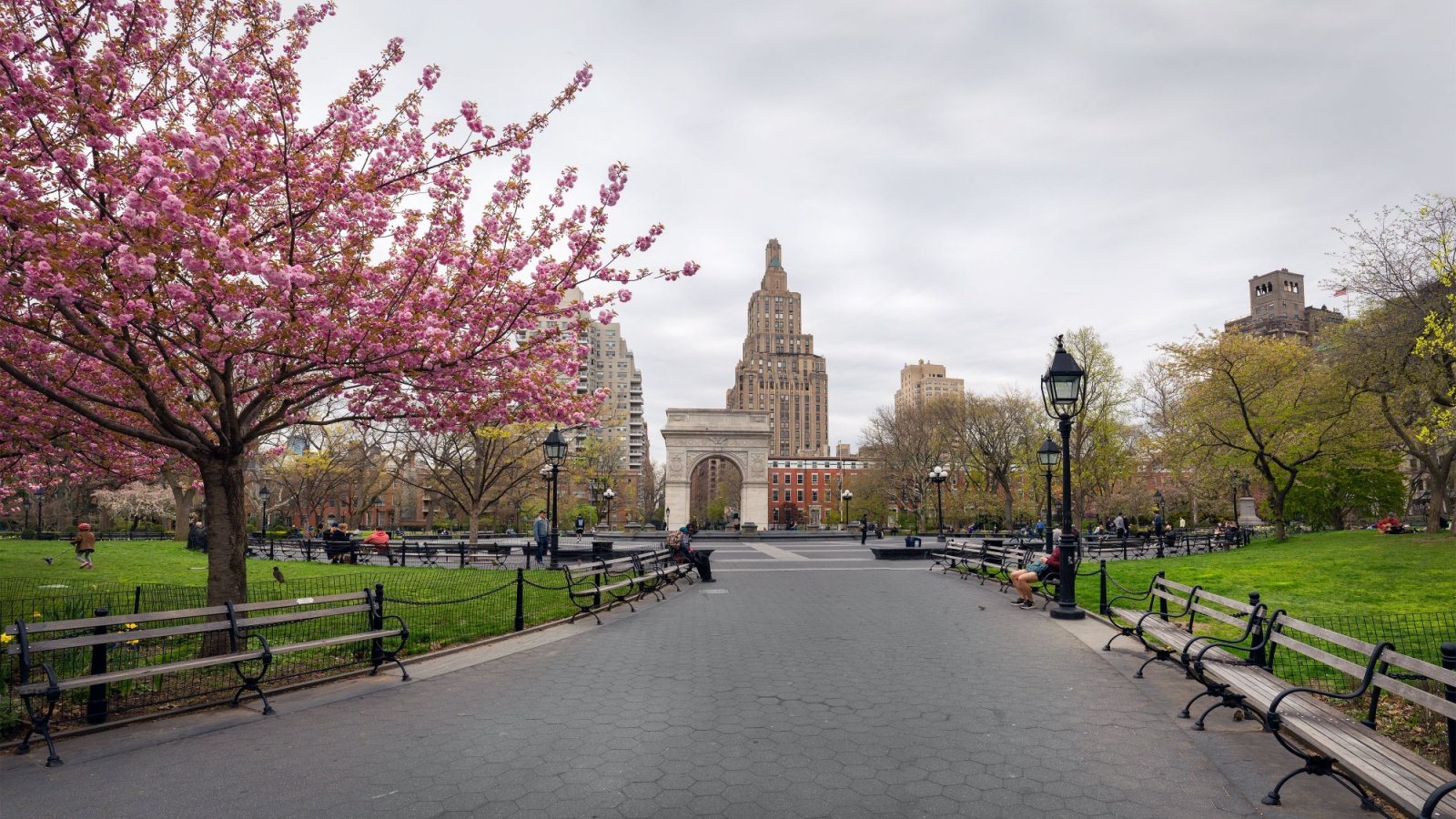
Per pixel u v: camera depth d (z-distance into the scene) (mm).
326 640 8234
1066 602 12703
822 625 12336
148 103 8539
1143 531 56250
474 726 6613
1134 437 56906
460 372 9578
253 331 9469
